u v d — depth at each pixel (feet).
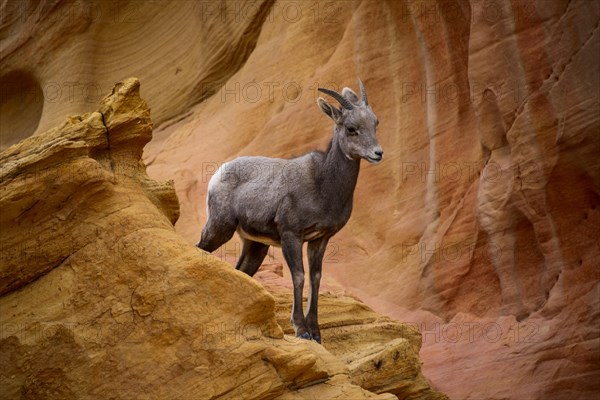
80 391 62.28
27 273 65.87
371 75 128.77
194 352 61.16
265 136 134.41
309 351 63.21
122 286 63.77
